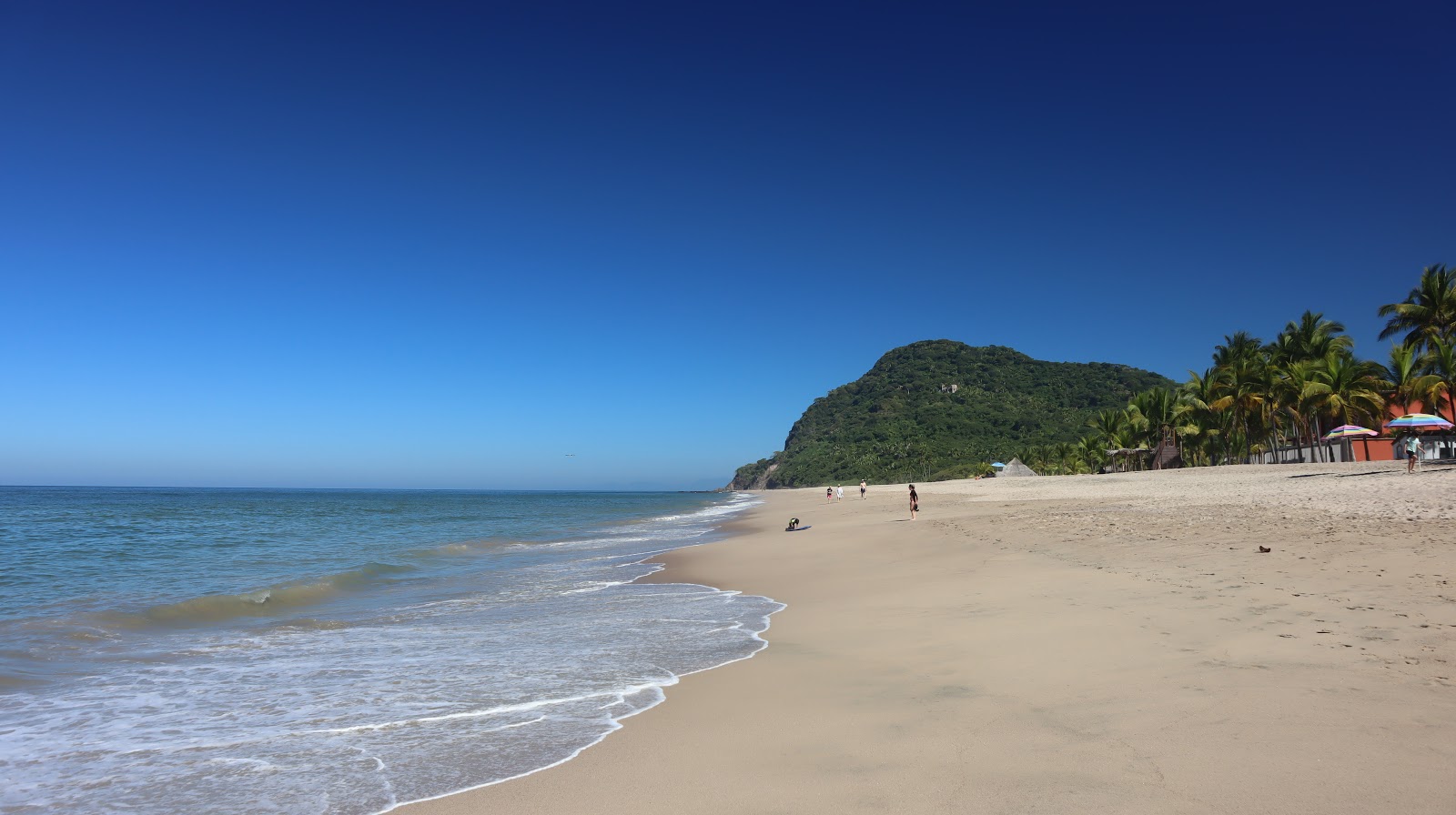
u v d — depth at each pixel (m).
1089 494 37.97
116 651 10.71
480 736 6.62
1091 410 183.00
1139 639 7.92
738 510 70.06
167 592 16.84
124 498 121.94
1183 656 7.10
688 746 6.04
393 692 8.23
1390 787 4.20
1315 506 18.75
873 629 10.13
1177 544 14.20
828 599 13.50
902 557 18.38
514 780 5.57
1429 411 50.25
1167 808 4.20
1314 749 4.76
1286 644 7.10
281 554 26.27
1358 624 7.50
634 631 11.38
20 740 6.87
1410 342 51.44
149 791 5.64
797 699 7.12
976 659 7.88
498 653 10.12
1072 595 10.71
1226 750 4.89
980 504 36.75
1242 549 12.65
